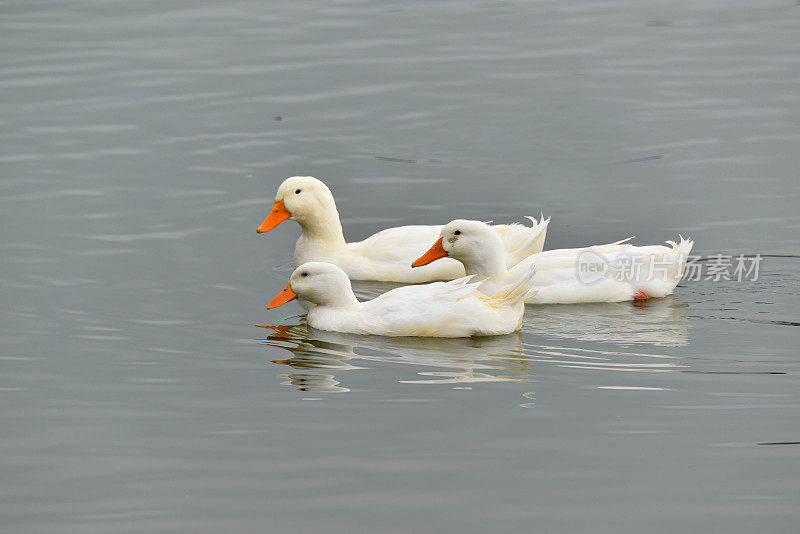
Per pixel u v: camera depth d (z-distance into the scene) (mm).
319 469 10859
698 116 22594
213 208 19156
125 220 18578
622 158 20984
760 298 15836
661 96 23609
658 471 10797
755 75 24484
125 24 27734
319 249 17438
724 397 12500
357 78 24641
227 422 11938
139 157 21016
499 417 12008
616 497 10312
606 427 11758
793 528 9797
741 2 29172
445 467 10891
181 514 10062
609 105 23250
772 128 21891
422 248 17047
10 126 22109
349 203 19422
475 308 14531
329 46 26359
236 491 10453
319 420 11961
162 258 17266
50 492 10492
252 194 19688
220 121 22594
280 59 25562
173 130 22172
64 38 26734
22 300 15562
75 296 15766
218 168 20672
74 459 11125
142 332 14625
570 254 16156
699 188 19609
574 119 22688
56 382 13016
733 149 21078
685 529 9789
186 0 29531
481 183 20156
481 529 9766
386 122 22656
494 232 15875
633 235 18062
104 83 24203
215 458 11117
